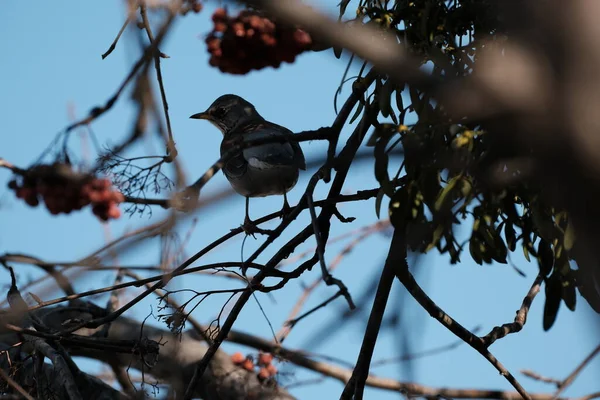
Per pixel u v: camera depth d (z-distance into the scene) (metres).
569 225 9.34
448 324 11.18
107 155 8.80
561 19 4.71
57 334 11.16
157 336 14.68
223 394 14.26
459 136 8.84
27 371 13.00
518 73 4.80
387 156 9.14
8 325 10.86
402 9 10.28
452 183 9.05
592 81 4.64
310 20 5.65
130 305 11.20
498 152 8.07
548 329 10.29
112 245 9.27
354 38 5.64
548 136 4.73
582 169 4.70
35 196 8.69
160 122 8.43
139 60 8.38
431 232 9.52
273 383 14.46
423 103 9.23
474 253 10.41
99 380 13.20
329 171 10.52
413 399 13.57
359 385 11.53
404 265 10.76
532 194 9.55
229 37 9.25
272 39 9.23
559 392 10.02
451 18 9.81
